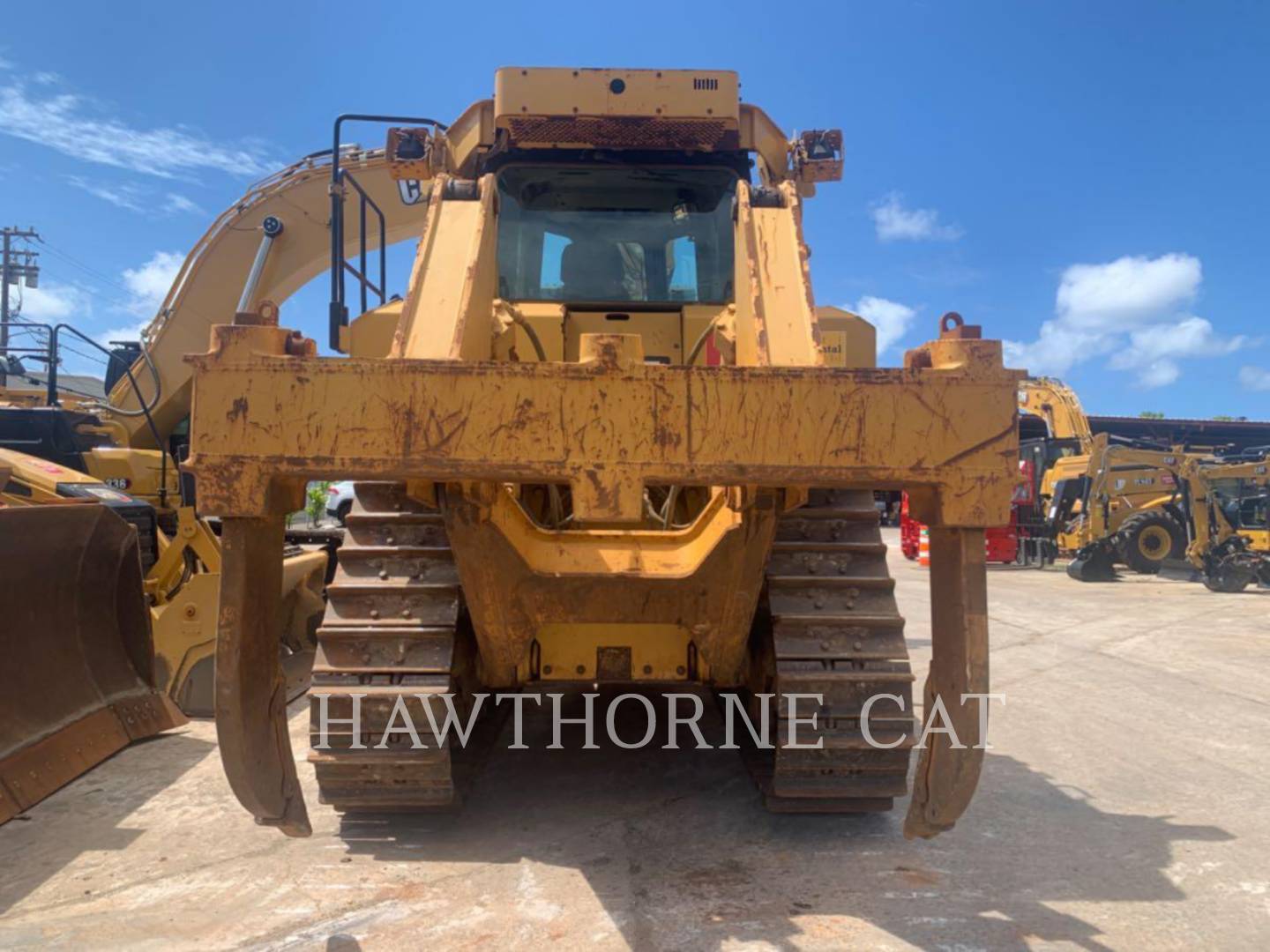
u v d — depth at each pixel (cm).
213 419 229
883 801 372
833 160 449
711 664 351
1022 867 344
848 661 356
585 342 231
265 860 348
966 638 245
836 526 381
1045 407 1944
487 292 346
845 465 234
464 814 396
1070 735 534
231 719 243
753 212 347
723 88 423
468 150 445
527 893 320
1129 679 695
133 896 318
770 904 312
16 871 339
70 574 469
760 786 379
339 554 371
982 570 245
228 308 864
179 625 550
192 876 334
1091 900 317
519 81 420
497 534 300
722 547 306
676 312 421
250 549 245
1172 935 292
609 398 230
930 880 332
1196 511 1337
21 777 401
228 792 421
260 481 230
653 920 300
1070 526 1638
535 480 233
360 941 286
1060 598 1234
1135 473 1523
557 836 373
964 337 246
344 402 229
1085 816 400
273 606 261
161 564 600
